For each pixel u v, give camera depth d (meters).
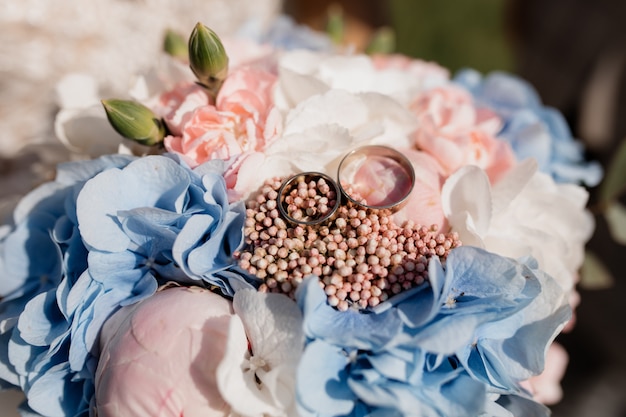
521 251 0.20
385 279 0.18
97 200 0.19
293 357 0.17
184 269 0.18
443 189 0.20
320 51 0.29
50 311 0.20
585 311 0.45
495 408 0.18
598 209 0.29
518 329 0.19
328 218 0.19
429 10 0.53
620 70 0.46
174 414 0.17
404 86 0.24
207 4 0.33
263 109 0.21
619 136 0.44
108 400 0.18
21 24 0.27
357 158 0.21
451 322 0.17
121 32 0.30
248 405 0.17
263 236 0.19
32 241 0.22
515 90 0.28
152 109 0.22
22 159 0.29
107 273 0.19
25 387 0.20
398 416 0.17
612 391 0.43
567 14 0.53
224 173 0.20
